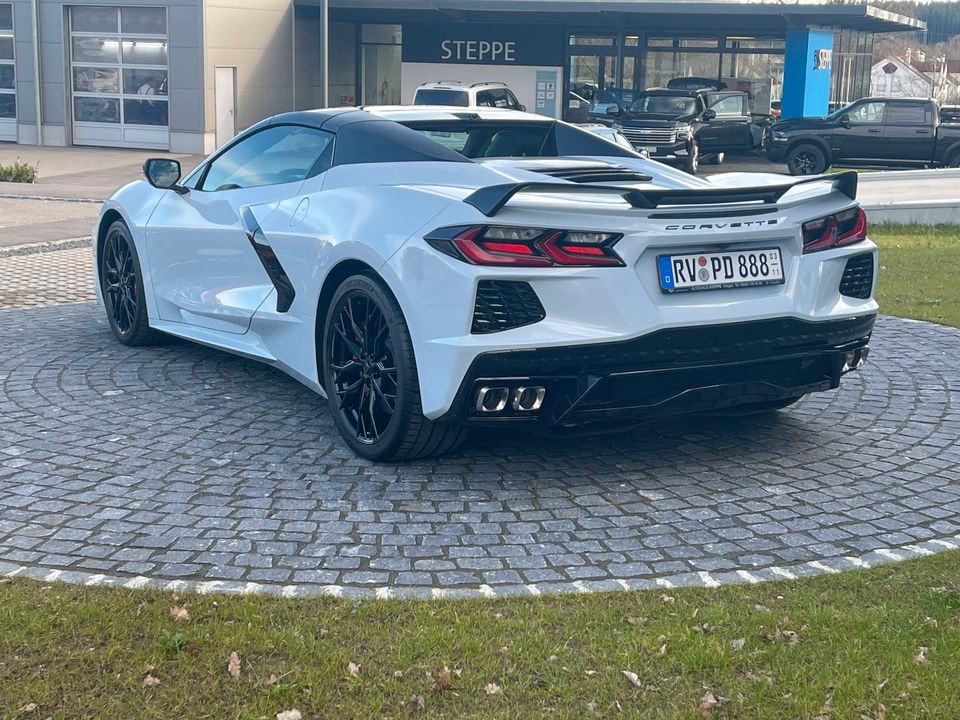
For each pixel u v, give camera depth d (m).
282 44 31.50
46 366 5.98
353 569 3.48
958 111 24.20
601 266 3.98
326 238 4.63
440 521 3.90
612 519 3.94
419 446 4.33
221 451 4.64
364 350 4.44
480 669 2.84
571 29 34.00
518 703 2.69
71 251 10.83
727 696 2.72
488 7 30.66
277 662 2.87
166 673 2.81
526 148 5.39
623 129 24.28
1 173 19.56
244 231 5.28
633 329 4.01
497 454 4.64
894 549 3.69
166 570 3.45
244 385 5.68
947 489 4.28
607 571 3.48
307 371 4.89
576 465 4.52
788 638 3.00
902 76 80.50
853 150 23.17
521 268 3.91
